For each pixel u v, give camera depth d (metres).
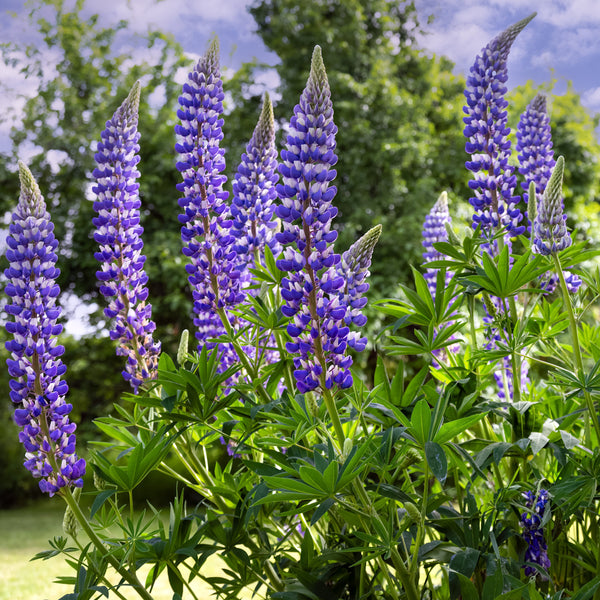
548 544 1.81
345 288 1.62
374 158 11.10
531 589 1.50
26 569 7.30
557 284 2.14
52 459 1.62
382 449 1.63
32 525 10.71
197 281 1.89
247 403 1.84
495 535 1.76
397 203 11.12
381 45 12.73
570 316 1.80
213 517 1.79
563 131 11.30
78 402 11.78
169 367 1.94
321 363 1.45
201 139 1.92
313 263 1.43
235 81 12.12
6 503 12.91
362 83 11.91
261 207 2.07
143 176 11.48
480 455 1.68
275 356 2.18
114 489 1.64
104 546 1.67
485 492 2.23
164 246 10.69
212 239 1.89
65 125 12.18
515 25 2.13
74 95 12.23
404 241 10.25
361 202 11.07
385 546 1.45
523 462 1.86
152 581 1.68
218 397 1.92
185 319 10.84
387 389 1.84
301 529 2.12
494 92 2.14
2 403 13.05
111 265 1.94
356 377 1.61
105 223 1.94
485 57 2.16
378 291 9.93
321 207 1.45
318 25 12.20
